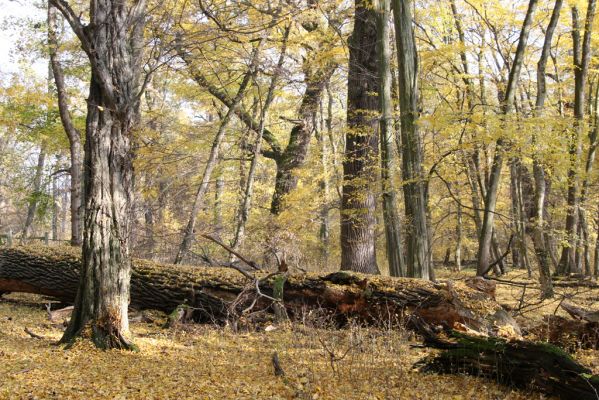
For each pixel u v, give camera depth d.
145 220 15.74
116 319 6.22
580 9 15.15
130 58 6.52
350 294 7.42
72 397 4.45
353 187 12.50
